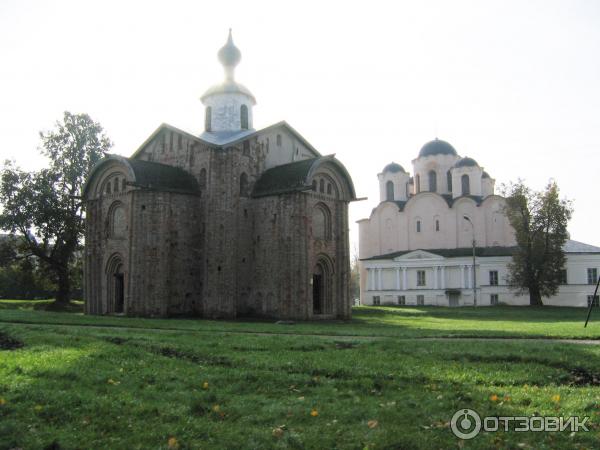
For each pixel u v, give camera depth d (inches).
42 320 1259.2
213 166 1672.0
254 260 1700.3
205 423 424.8
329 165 1748.3
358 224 3366.1
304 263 1608.0
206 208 1673.2
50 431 408.8
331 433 400.5
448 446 374.3
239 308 1679.4
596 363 628.1
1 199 2220.7
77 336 882.1
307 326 1269.7
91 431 410.0
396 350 730.2
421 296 2920.8
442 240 3075.8
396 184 3373.5
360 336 956.0
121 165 1676.9
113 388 531.2
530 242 2420.0
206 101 1959.9
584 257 2699.3
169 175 1685.5
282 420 431.2
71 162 2316.7
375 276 3068.4
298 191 1609.3
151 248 1594.5
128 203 1659.7
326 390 523.8
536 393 506.0
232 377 568.7
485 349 721.0
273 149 1838.1
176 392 514.0
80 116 2358.5
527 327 1187.9
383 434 394.6
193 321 1375.5
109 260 1715.1
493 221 3011.8
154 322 1273.4
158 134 1854.1
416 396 499.2
